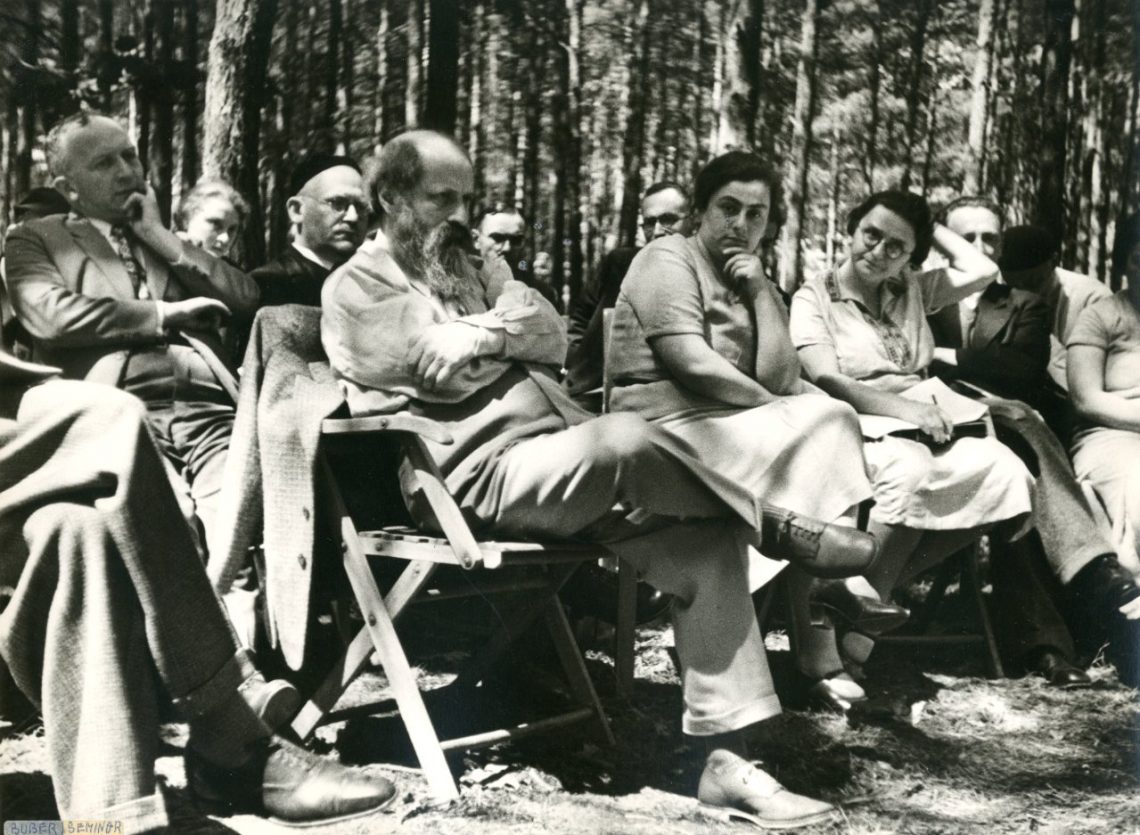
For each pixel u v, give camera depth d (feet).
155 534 8.89
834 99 22.75
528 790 10.62
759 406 13.43
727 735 10.49
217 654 9.23
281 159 19.47
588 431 10.38
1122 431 17.81
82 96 17.93
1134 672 16.12
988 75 23.20
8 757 10.65
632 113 21.93
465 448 11.09
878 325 16.34
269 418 10.66
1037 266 19.16
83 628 8.62
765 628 14.32
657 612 14.48
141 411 8.97
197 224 15.65
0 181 17.19
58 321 12.78
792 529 11.53
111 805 8.36
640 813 10.34
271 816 9.57
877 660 16.15
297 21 19.44
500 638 12.27
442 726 11.93
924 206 16.19
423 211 11.75
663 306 13.55
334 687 10.59
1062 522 16.48
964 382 17.60
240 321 14.82
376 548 10.63
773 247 22.71
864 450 14.53
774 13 22.34
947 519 14.78
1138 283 18.78
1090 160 23.43
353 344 11.14
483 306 12.23
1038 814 11.25
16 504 8.70
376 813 9.74
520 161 21.47
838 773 11.80
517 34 21.09
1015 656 16.17
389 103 20.29
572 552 10.69
